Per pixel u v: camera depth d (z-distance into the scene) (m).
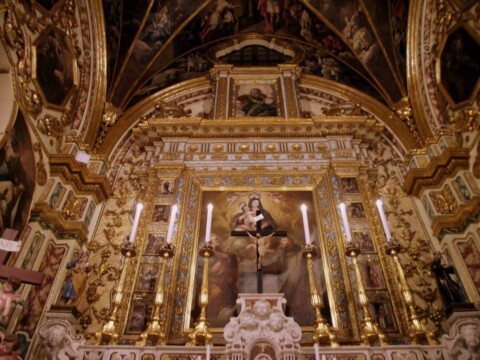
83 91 7.64
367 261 5.90
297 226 6.41
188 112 8.87
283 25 10.10
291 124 7.70
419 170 6.83
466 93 6.75
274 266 5.96
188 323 5.30
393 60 8.68
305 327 5.26
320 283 5.75
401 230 6.65
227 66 9.38
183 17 9.45
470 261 5.77
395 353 4.47
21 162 5.48
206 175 7.04
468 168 6.43
